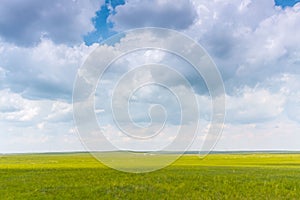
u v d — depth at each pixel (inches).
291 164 2508.6
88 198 1196.5
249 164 2493.8
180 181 1444.4
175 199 1182.3
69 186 1363.2
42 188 1331.2
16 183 1428.4
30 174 1690.5
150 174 1620.3
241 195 1226.6
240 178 1504.7
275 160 3257.9
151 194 1240.8
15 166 2288.4
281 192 1261.1
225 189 1304.1
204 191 1284.4
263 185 1369.3
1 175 1656.0
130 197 1203.9
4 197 1195.9
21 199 1173.7
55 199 1180.5
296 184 1371.8
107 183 1412.4
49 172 1760.6
